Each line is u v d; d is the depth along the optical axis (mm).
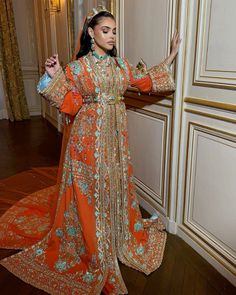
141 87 1683
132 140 2346
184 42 1624
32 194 2605
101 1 2541
